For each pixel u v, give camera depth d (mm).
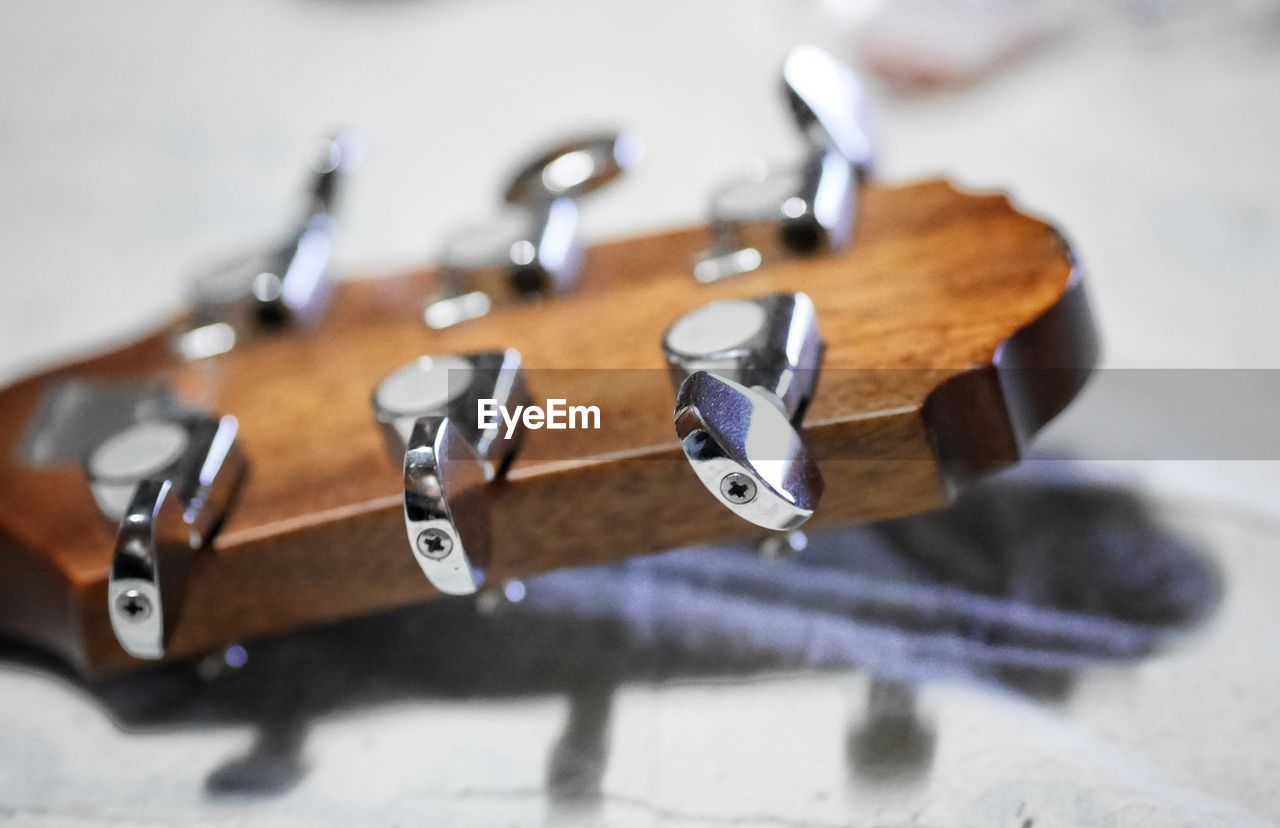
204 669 320
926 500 288
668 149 489
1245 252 391
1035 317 293
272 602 302
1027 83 486
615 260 343
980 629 303
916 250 317
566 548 296
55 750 314
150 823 297
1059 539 315
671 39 579
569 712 302
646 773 290
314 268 352
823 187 325
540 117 532
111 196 513
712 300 323
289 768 302
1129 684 291
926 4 494
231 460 306
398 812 292
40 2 701
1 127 583
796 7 546
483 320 336
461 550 270
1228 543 309
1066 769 277
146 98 593
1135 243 401
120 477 296
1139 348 365
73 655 316
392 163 514
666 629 312
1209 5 497
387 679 314
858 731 289
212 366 344
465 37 615
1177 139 438
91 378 348
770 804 282
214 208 495
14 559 316
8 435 338
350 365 336
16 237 493
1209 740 281
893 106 490
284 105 576
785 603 313
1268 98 445
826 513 290
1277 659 290
